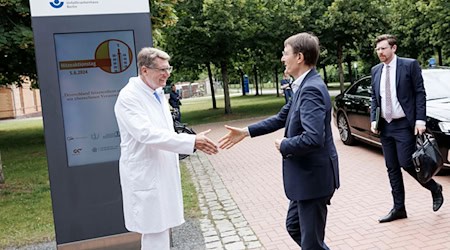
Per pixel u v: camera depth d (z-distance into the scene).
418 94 4.38
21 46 9.13
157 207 2.93
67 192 4.02
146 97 2.94
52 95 3.94
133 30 4.12
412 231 4.38
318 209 2.86
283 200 5.92
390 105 4.50
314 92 2.64
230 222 5.20
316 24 19.09
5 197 7.10
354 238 4.36
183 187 7.09
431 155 4.30
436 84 7.68
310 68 2.82
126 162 2.94
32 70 13.40
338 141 10.48
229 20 16.88
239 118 18.95
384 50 4.46
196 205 6.02
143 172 2.90
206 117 20.59
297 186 2.82
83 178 4.05
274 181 7.02
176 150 2.82
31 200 6.84
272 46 19.41
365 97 8.89
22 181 8.38
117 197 4.14
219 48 18.86
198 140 2.83
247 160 9.05
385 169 7.21
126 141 2.94
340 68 21.30
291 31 18.69
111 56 4.08
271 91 47.81
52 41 3.92
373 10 18.97
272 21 18.84
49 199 6.86
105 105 4.10
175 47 18.62
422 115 4.37
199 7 17.52
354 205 5.40
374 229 4.55
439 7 16.69
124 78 4.11
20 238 5.01
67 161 4.02
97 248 4.12
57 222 4.02
